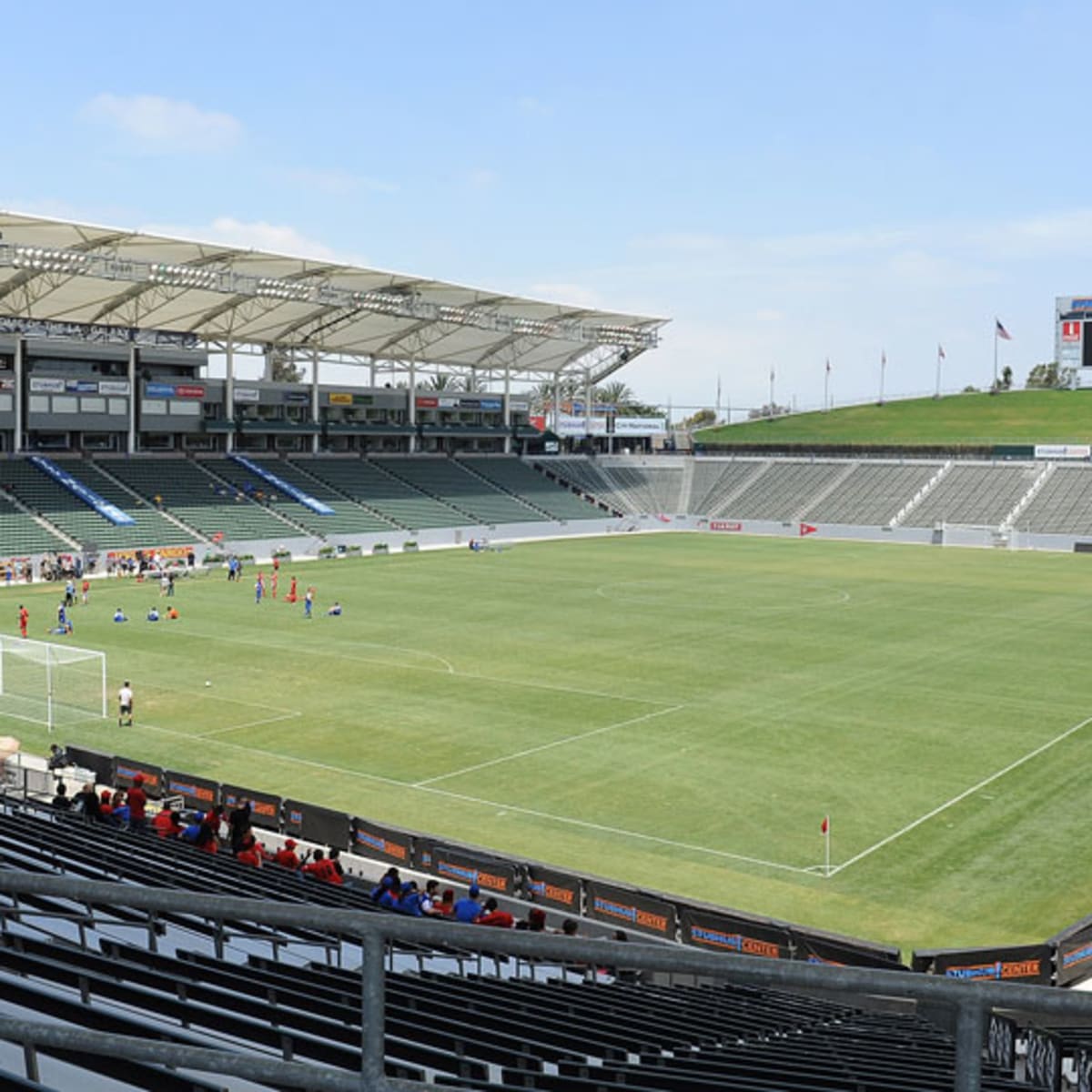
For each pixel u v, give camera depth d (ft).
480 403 414.82
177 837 76.02
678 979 61.11
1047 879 87.71
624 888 75.82
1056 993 8.93
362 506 343.26
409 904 61.93
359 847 89.61
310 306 307.58
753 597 238.07
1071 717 136.87
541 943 10.00
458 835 97.50
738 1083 20.54
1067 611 221.87
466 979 40.34
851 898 84.53
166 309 292.81
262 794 95.20
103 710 137.90
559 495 406.82
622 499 425.69
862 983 9.31
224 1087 17.37
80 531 274.57
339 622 202.18
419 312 312.09
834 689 151.23
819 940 66.90
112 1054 10.43
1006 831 98.32
